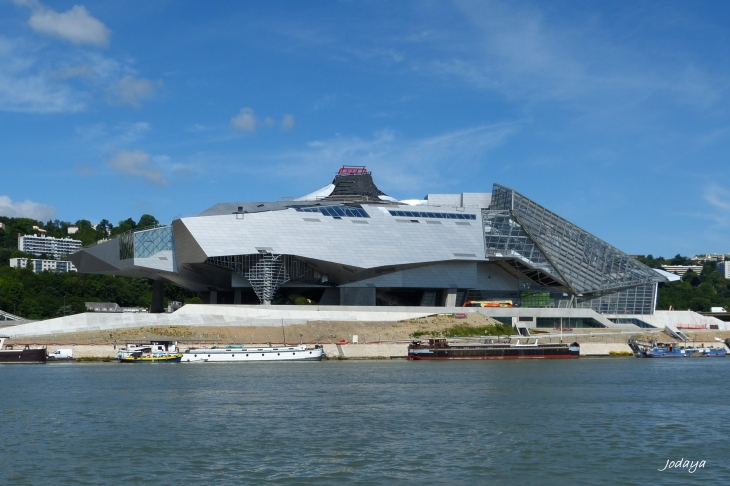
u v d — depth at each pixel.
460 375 118.00
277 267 169.62
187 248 169.50
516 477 55.84
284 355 146.00
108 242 180.62
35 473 56.47
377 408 83.62
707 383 109.12
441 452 62.78
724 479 55.75
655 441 67.38
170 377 113.94
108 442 66.19
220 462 59.41
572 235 199.12
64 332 150.62
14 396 92.44
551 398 91.81
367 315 169.62
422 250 179.75
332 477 55.44
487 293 194.25
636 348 173.25
